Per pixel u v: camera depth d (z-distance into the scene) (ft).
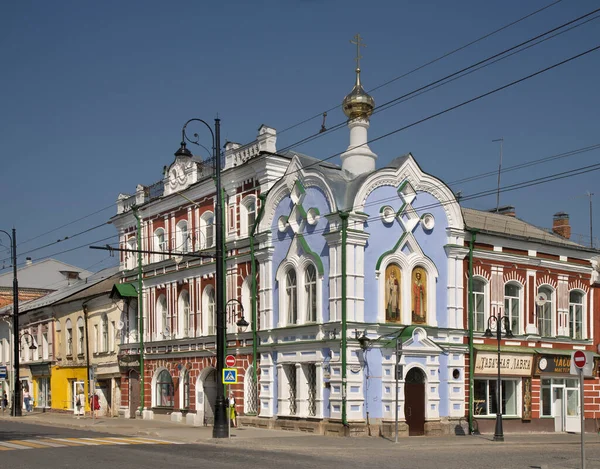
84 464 65.87
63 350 183.93
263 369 115.14
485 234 119.75
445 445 92.32
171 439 97.71
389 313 106.42
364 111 115.65
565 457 80.02
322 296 105.81
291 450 83.35
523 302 124.98
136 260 152.87
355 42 116.47
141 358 147.23
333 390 102.63
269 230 115.96
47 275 262.47
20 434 105.91
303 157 118.62
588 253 135.54
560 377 127.34
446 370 112.47
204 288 132.16
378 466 66.03
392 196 108.78
